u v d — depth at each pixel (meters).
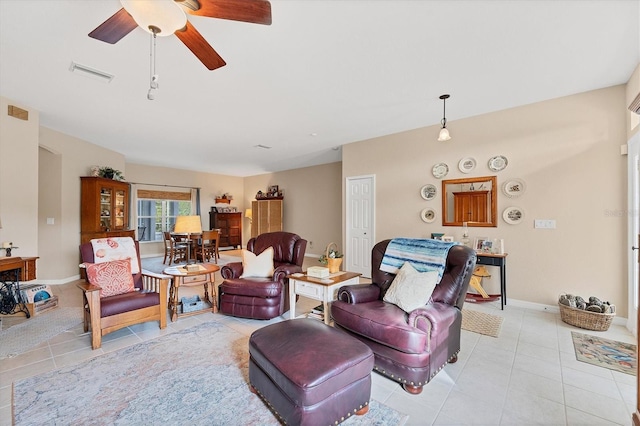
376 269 2.74
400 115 3.88
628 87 2.91
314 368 1.48
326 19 1.97
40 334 2.75
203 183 9.12
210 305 3.54
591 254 3.17
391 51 2.38
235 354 2.38
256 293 3.11
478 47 2.32
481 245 3.77
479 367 2.20
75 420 1.61
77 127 4.40
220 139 5.11
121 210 5.81
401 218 4.62
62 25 2.04
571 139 3.26
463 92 3.18
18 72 2.71
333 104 3.50
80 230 5.07
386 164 4.80
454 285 2.25
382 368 1.99
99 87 3.02
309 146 5.61
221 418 1.63
